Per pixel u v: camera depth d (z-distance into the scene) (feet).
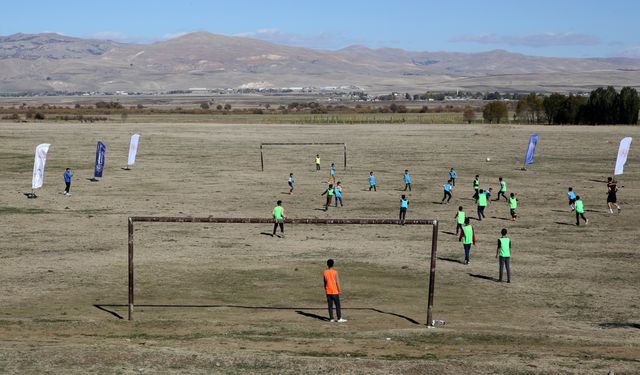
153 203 170.09
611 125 440.86
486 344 68.39
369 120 510.58
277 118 551.18
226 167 247.70
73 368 56.90
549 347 67.26
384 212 159.94
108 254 116.26
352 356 62.39
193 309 84.74
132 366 57.57
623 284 98.63
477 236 133.90
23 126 430.20
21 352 60.13
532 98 489.67
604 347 67.51
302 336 71.36
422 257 115.85
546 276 103.14
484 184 206.59
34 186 180.14
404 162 262.06
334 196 182.19
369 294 93.04
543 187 200.34
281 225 135.64
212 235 134.21
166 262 110.63
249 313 83.25
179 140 345.51
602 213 159.22
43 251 118.11
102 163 211.61
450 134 377.71
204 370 57.06
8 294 90.94
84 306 85.56
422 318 80.94
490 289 95.86
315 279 101.04
